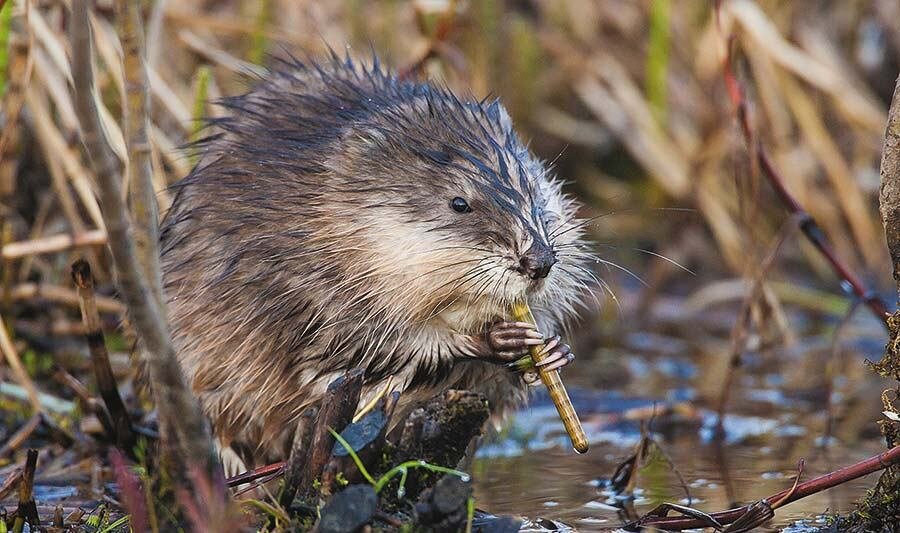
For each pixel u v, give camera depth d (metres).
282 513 5.58
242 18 13.05
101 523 6.31
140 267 4.80
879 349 11.84
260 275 6.98
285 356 7.00
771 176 9.42
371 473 5.73
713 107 13.45
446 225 6.92
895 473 5.87
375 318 6.92
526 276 6.74
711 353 11.76
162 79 10.83
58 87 9.96
